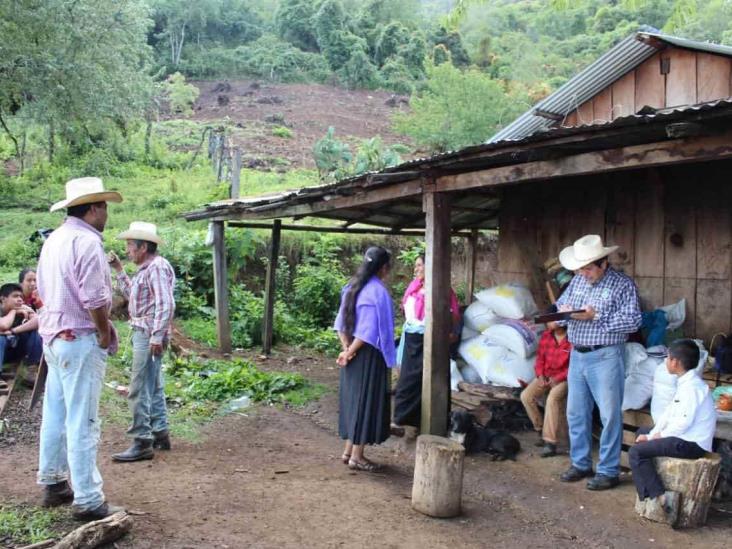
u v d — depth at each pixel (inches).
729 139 153.9
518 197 326.0
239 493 188.5
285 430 267.7
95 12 727.1
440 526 175.2
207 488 190.5
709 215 255.8
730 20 931.3
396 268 611.8
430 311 236.2
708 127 153.3
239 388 315.3
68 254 149.6
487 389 261.0
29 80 678.5
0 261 519.2
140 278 208.8
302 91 1599.4
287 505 181.5
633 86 334.6
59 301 149.9
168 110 1353.3
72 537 140.3
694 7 291.4
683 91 313.7
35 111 706.8
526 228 323.0
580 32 1665.8
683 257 263.6
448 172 228.2
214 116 1317.7
